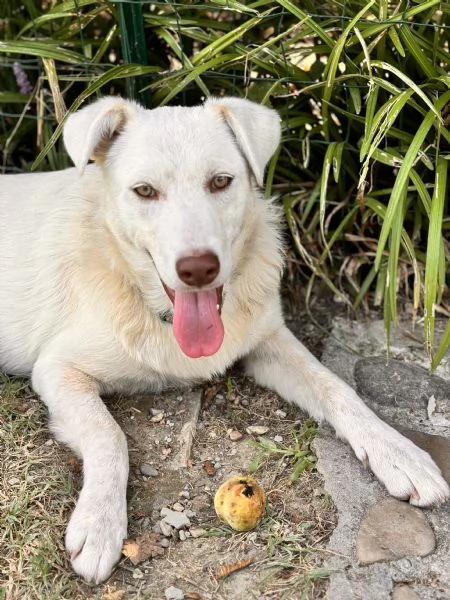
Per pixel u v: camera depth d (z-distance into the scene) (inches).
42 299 36.0
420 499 30.4
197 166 30.5
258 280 35.5
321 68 41.4
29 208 37.5
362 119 39.0
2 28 46.3
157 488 32.1
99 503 29.4
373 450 31.9
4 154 46.4
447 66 39.0
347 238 41.9
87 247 35.1
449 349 38.8
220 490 29.8
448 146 39.7
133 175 30.9
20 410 35.7
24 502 30.7
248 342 36.2
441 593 27.6
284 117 41.8
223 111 32.0
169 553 29.5
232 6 38.9
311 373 35.3
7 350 37.5
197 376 35.9
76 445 32.7
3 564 28.9
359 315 41.6
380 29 36.7
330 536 29.7
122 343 34.4
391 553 28.8
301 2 41.8
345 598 27.4
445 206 41.5
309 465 32.8
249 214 33.1
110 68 43.6
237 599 27.8
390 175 42.8
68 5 41.9
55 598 27.6
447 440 34.0
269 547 29.3
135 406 36.2
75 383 34.3
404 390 36.7
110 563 28.3
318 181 42.2
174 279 29.3
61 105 40.9
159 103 43.1
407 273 41.2
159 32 41.9
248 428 35.0
